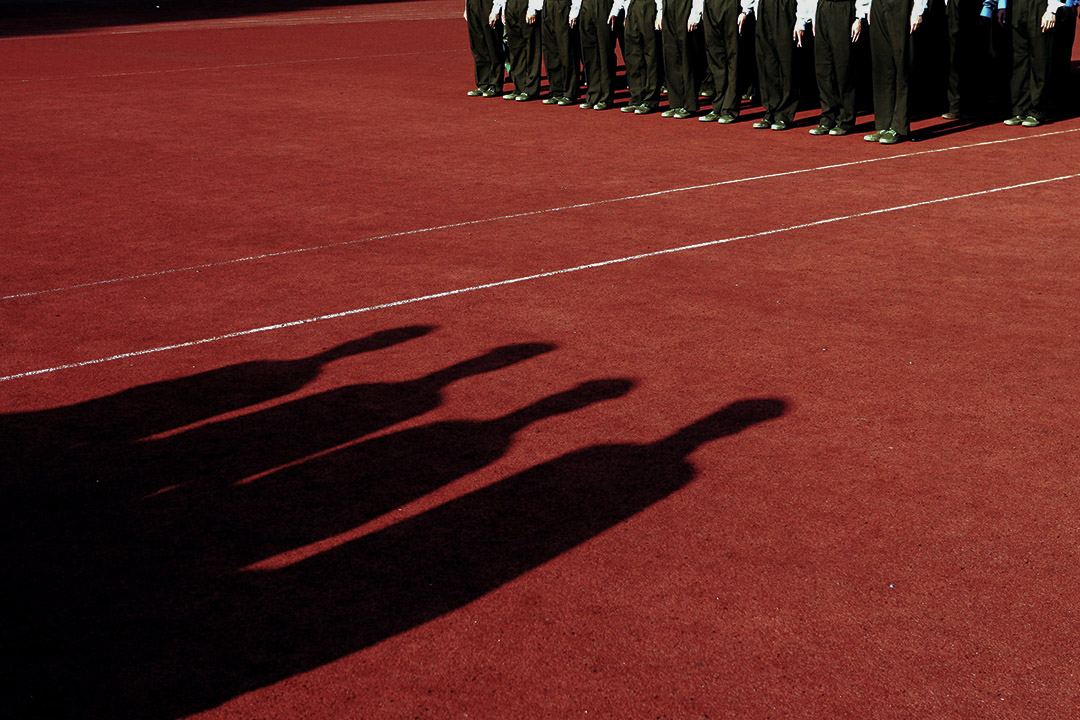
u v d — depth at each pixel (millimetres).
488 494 3893
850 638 3066
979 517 3641
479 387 4820
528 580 3379
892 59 9898
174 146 10867
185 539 3654
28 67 18016
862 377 4789
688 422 4406
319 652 3070
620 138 10859
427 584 3373
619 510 3760
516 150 10336
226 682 2953
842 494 3814
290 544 3609
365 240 7250
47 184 9195
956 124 11086
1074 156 9305
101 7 33875
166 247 7199
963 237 6918
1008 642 3029
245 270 6648
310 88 15055
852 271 6277
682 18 11492
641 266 6496
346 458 4191
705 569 3406
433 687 2918
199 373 5066
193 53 19953
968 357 4973
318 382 4930
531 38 13469
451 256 6828
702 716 2787
